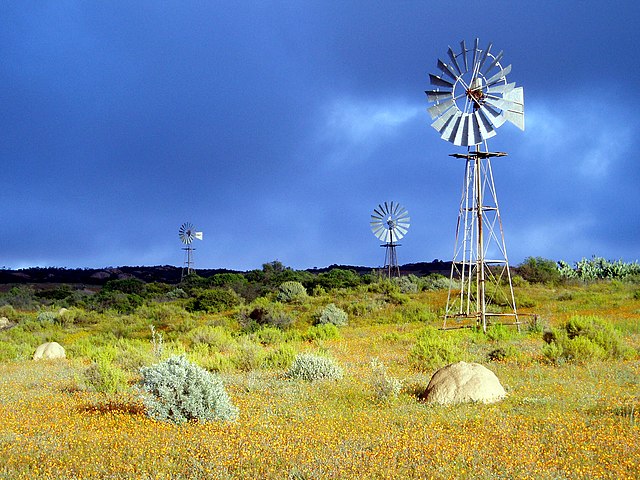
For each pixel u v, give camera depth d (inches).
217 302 2073.1
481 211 1254.9
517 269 2477.9
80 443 423.5
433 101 1251.2
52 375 826.8
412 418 468.8
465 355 799.1
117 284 3164.4
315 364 695.7
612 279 2383.1
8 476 358.9
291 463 362.6
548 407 488.4
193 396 488.7
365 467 352.2
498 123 1214.9
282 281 2935.5
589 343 764.0
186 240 4256.9
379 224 2711.6
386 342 1087.0
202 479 347.6
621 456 357.4
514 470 337.4
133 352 964.0
